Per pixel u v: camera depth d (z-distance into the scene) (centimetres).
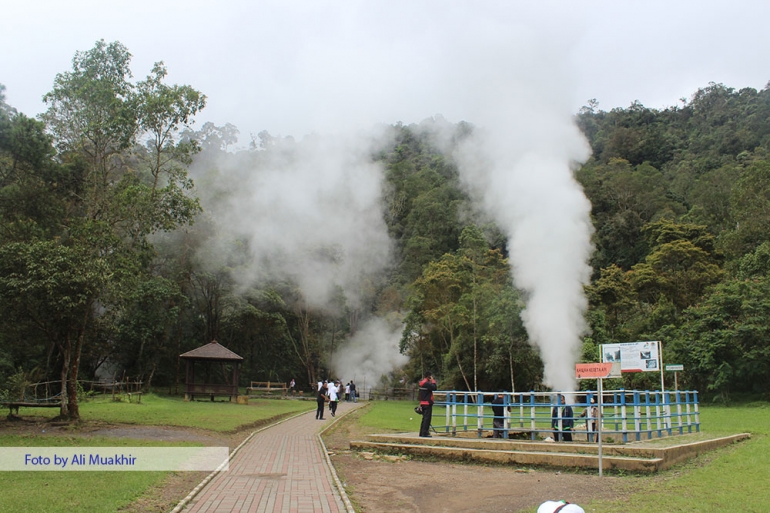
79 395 2850
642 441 1191
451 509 790
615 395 1437
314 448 1409
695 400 1566
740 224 4441
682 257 4394
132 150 2353
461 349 3556
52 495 758
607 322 3662
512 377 2923
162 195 1950
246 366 4991
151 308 3628
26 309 1694
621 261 6303
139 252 2070
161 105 1911
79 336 1812
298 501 795
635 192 6856
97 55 2059
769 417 2092
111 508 699
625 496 802
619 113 11038
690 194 6894
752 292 3073
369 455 1247
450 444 1255
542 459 1068
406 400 4528
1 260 1647
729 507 705
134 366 3972
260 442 1527
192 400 3256
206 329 4559
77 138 2314
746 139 8388
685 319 3547
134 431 1614
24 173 2228
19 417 1838
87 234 1806
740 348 2902
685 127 10588
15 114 2348
